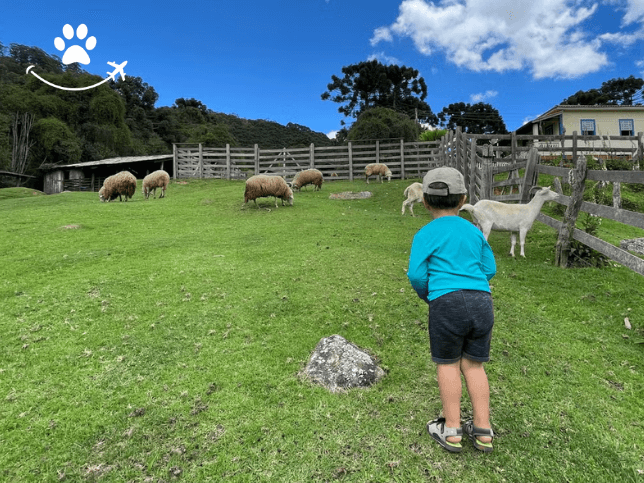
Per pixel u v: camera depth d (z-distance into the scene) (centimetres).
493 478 201
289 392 276
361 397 270
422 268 215
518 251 666
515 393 272
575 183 548
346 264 574
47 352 335
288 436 232
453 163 1378
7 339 358
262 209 1196
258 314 407
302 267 563
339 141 5272
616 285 472
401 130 3228
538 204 596
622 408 257
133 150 5616
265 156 2241
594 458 214
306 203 1322
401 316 396
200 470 208
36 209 1207
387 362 315
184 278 521
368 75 5194
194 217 1083
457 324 202
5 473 207
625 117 2555
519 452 218
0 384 289
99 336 363
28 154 4369
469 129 6056
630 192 1212
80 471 209
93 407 262
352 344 323
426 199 230
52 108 4866
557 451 219
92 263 605
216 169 2338
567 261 567
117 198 1634
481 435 212
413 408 258
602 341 347
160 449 224
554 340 349
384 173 1886
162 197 1559
